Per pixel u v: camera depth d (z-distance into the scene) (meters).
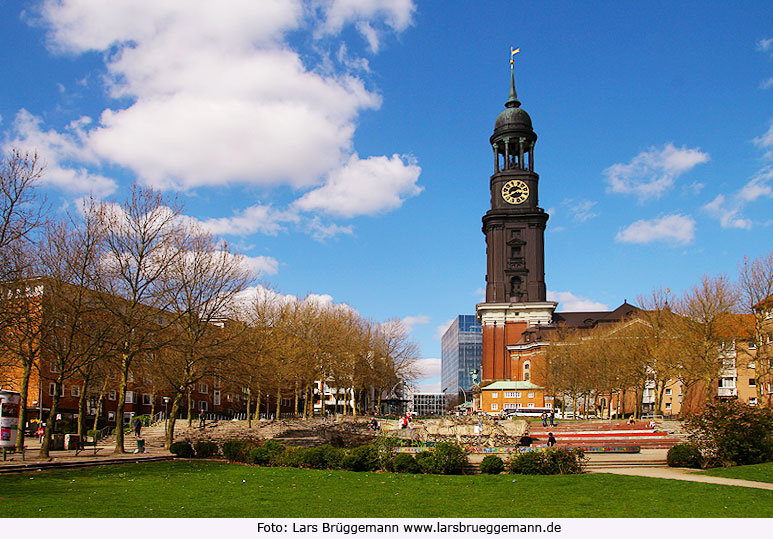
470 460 45.22
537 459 37.06
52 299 44.56
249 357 56.22
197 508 24.53
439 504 26.28
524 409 116.00
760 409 42.41
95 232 46.59
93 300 47.22
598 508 25.19
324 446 42.31
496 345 146.50
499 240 150.00
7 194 39.62
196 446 50.19
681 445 42.75
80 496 26.86
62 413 77.81
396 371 113.88
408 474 37.12
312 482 33.03
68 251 45.84
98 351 47.06
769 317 75.38
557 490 29.91
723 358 75.00
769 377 76.50
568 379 105.81
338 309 109.81
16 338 47.06
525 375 138.75
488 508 25.36
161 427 73.94
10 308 40.69
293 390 94.12
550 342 119.94
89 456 45.50
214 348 53.31
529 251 148.62
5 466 36.56
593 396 112.62
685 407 95.31
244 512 23.91
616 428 72.88
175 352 55.38
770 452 40.78
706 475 36.56
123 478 33.69
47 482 31.17
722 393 92.06
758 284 70.19
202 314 54.12
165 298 50.94
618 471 40.06
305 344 86.50
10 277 39.91
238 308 58.06
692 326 75.81
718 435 41.44
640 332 87.12
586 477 33.75
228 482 32.50
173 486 30.72
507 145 153.75
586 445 61.91
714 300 73.94
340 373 97.19
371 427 82.69
